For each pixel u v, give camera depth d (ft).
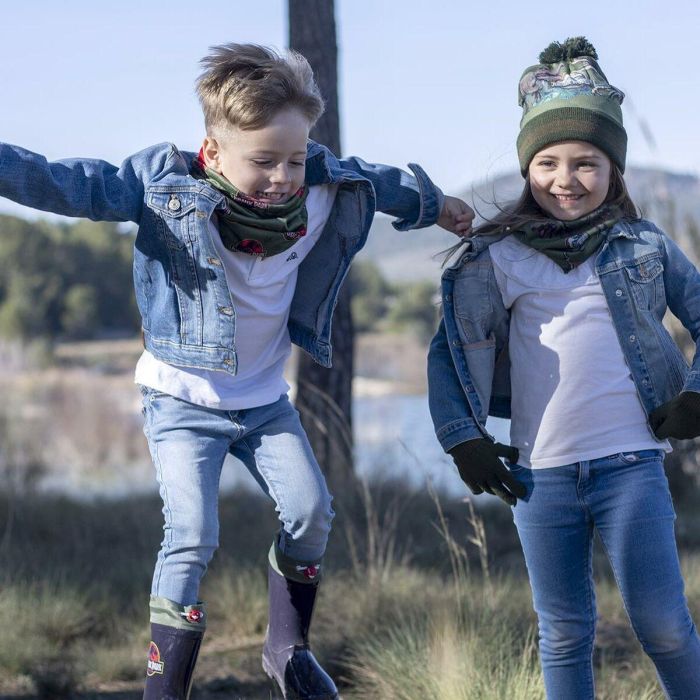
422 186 10.50
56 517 24.41
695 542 21.03
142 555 21.01
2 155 8.43
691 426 8.96
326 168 9.76
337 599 16.34
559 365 9.21
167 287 9.44
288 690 9.98
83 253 197.77
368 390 109.09
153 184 9.19
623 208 9.77
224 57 9.01
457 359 9.60
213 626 16.34
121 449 55.21
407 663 12.50
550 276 9.37
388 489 23.49
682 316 9.58
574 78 9.38
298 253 9.77
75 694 13.28
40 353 120.78
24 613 15.79
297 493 9.66
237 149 8.94
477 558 20.24
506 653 12.59
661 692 11.43
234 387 9.69
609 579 17.80
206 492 9.31
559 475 9.14
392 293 207.41
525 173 9.77
